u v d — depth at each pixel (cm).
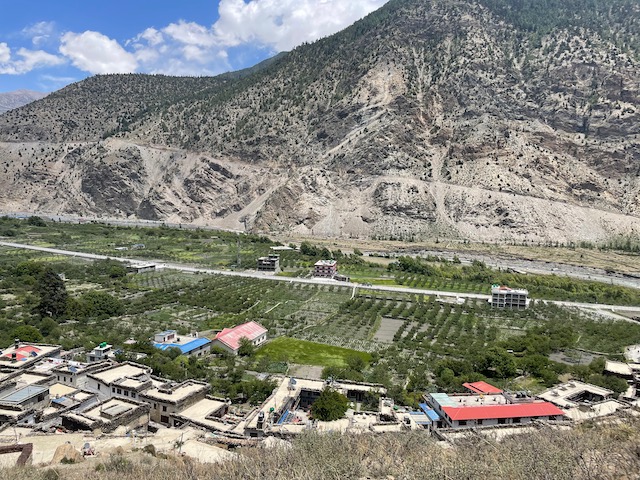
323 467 3819
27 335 10438
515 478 3547
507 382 9475
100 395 7644
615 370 9888
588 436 4603
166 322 13012
